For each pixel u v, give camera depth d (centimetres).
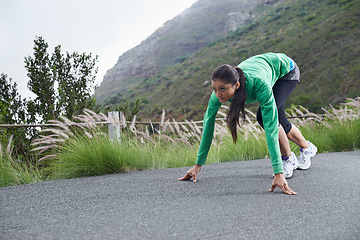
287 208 196
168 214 187
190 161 443
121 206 204
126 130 431
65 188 259
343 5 5625
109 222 174
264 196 226
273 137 234
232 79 224
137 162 391
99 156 368
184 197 226
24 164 371
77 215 187
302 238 151
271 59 266
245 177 299
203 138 277
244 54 6259
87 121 392
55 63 610
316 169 329
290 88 285
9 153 354
